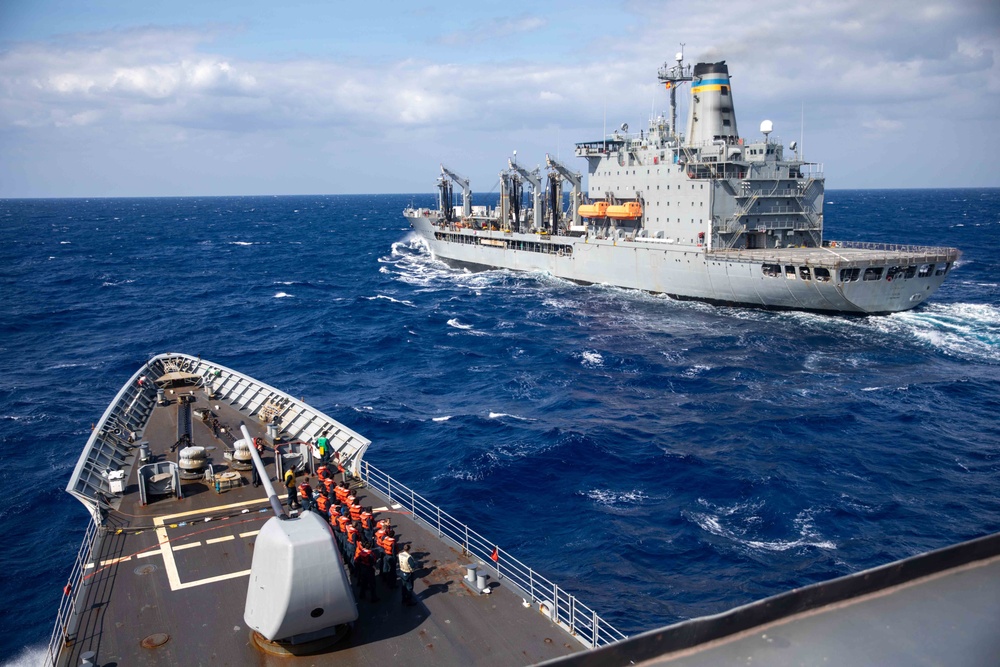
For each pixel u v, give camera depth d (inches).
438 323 3688.5
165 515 1117.7
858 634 247.8
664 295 3951.8
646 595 1354.6
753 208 3774.6
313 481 1238.9
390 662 796.6
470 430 2181.3
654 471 1877.5
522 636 842.8
